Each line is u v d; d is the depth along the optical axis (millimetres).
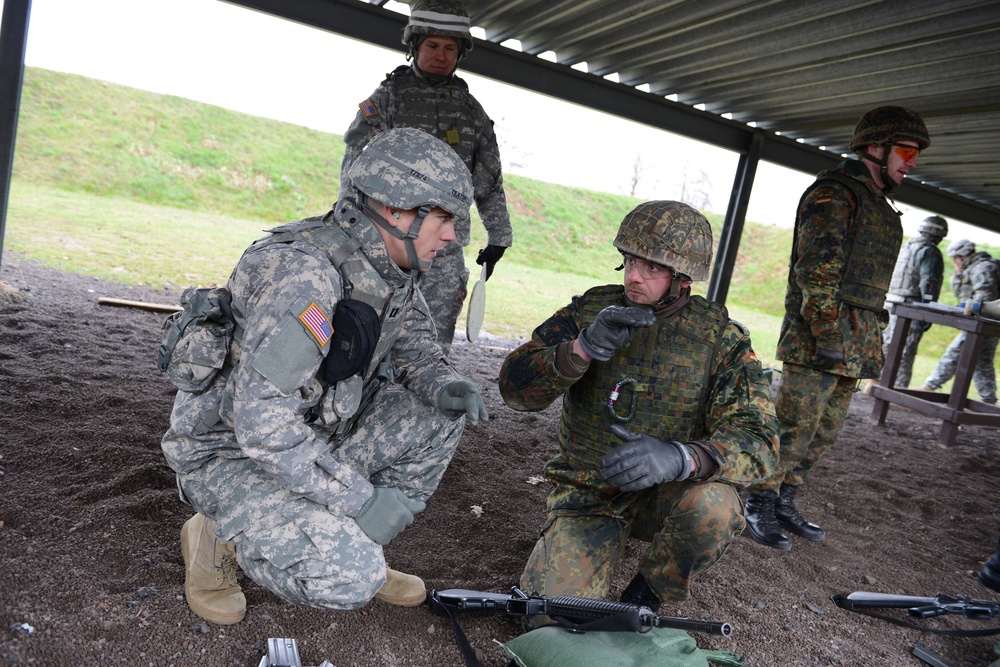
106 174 18141
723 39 5344
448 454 2301
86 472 2971
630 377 2361
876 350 3520
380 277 1879
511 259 19719
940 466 5570
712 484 2229
